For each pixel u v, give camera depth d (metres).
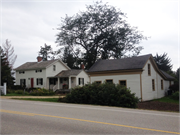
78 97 17.66
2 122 7.51
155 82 26.31
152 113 10.35
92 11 43.69
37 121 7.67
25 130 6.36
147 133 6.05
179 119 8.42
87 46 44.28
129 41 43.66
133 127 6.79
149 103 20.66
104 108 12.48
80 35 43.53
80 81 37.16
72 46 45.28
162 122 7.71
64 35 44.50
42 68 36.75
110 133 6.03
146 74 23.28
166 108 16.92
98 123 7.36
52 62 37.69
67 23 44.22
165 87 31.42
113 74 23.95
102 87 17.12
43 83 36.44
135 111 11.12
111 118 8.45
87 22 42.78
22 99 19.69
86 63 45.03
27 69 39.16
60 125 7.02
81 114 9.48
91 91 17.16
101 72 24.83
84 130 6.36
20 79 40.44
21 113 9.51
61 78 37.59
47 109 11.19
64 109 11.34
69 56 45.22
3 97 21.61
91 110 11.12
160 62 54.97
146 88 22.95
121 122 7.61
